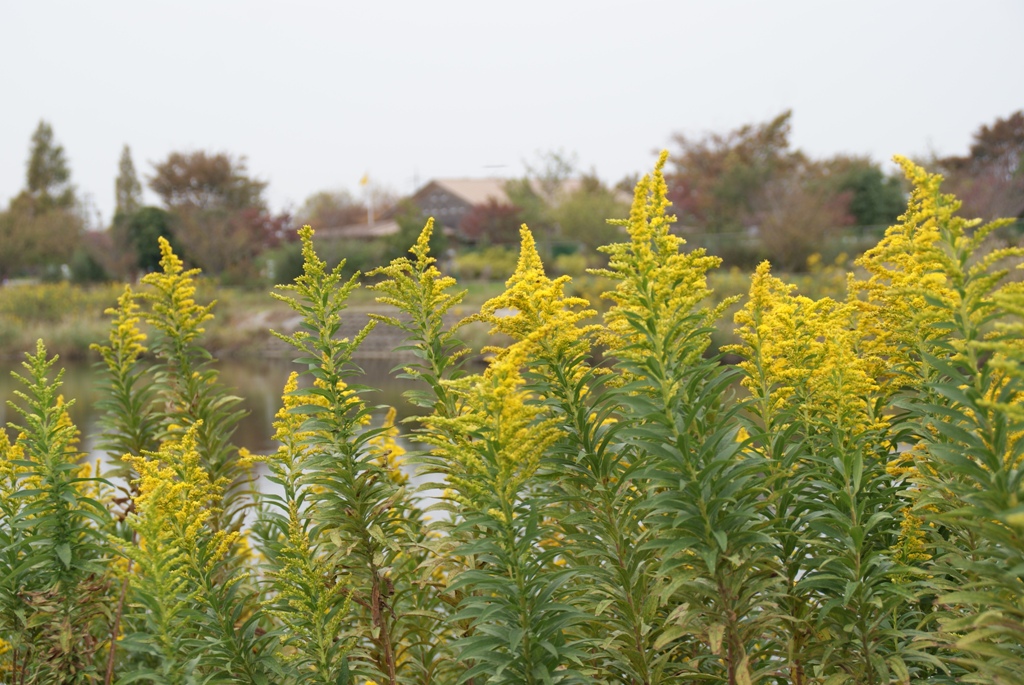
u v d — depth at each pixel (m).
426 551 4.21
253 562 6.15
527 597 3.29
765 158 45.56
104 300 41.25
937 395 3.66
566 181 65.81
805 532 3.36
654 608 3.39
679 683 3.52
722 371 3.18
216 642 3.63
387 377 23.09
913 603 3.60
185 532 3.79
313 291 4.17
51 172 83.00
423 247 4.27
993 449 2.70
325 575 3.96
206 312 6.01
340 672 3.71
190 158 65.19
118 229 53.72
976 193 31.17
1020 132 41.78
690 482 3.03
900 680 3.08
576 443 3.62
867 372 3.92
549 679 3.11
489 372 3.29
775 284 4.02
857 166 45.75
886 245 3.96
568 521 3.53
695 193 46.00
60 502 4.18
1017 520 2.35
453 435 3.83
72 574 4.20
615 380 3.89
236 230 52.66
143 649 3.50
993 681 2.89
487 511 3.29
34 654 4.21
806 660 3.30
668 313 3.25
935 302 2.91
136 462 4.25
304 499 4.25
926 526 3.75
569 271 40.75
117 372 5.93
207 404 5.85
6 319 36.47
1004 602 2.61
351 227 65.25
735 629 3.15
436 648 4.14
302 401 4.44
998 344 2.46
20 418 16.08
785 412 3.57
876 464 3.61
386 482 4.23
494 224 51.22
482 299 33.28
